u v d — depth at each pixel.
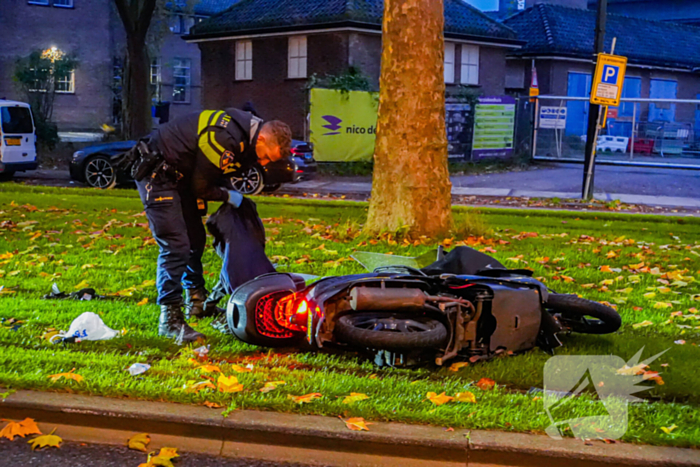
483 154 26.38
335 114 22.12
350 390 4.08
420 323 4.51
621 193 18.64
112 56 39.09
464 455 3.45
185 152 4.92
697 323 5.88
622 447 3.44
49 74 26.50
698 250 9.77
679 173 24.14
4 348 4.62
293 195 16.95
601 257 8.91
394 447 3.49
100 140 31.95
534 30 33.53
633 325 5.73
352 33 25.45
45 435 3.60
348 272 7.46
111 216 11.66
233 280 5.11
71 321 5.38
